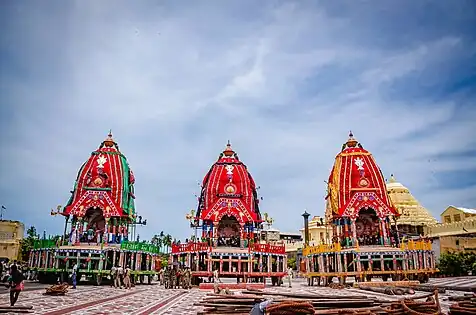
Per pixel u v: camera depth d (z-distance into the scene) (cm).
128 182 4622
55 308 1855
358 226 4647
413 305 1416
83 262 3934
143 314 1677
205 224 4197
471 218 6069
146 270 4156
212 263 3791
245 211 4172
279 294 1709
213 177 4372
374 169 4503
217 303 1555
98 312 1727
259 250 3859
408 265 3847
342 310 1291
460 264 5000
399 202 6756
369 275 3934
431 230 6269
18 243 6359
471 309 1449
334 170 4672
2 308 1708
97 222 4575
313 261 4247
